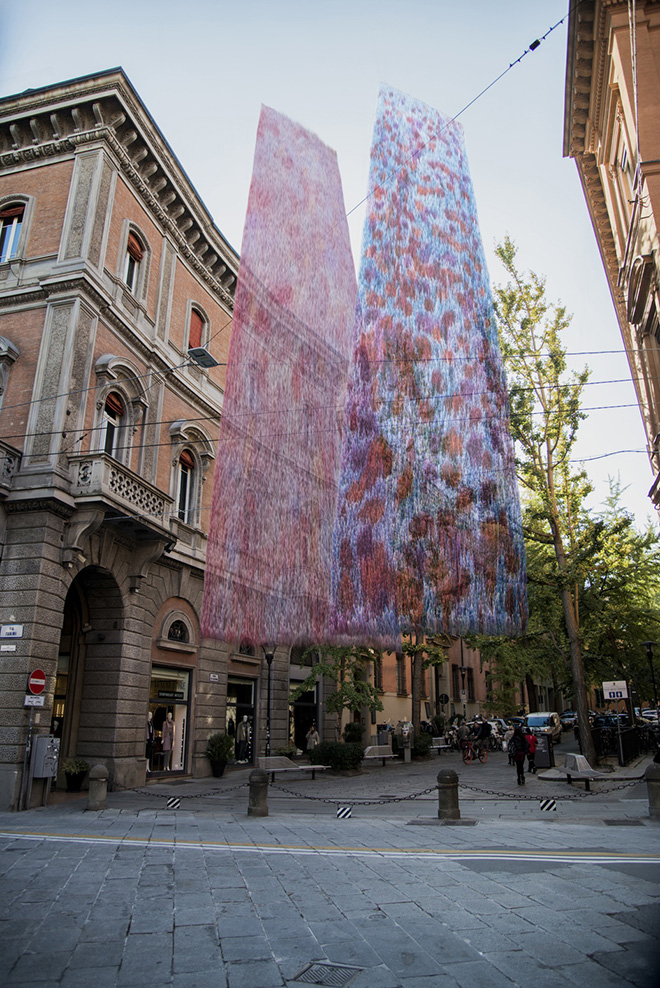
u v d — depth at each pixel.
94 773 10.99
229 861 6.68
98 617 15.04
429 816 10.34
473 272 10.76
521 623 9.57
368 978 3.62
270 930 4.46
